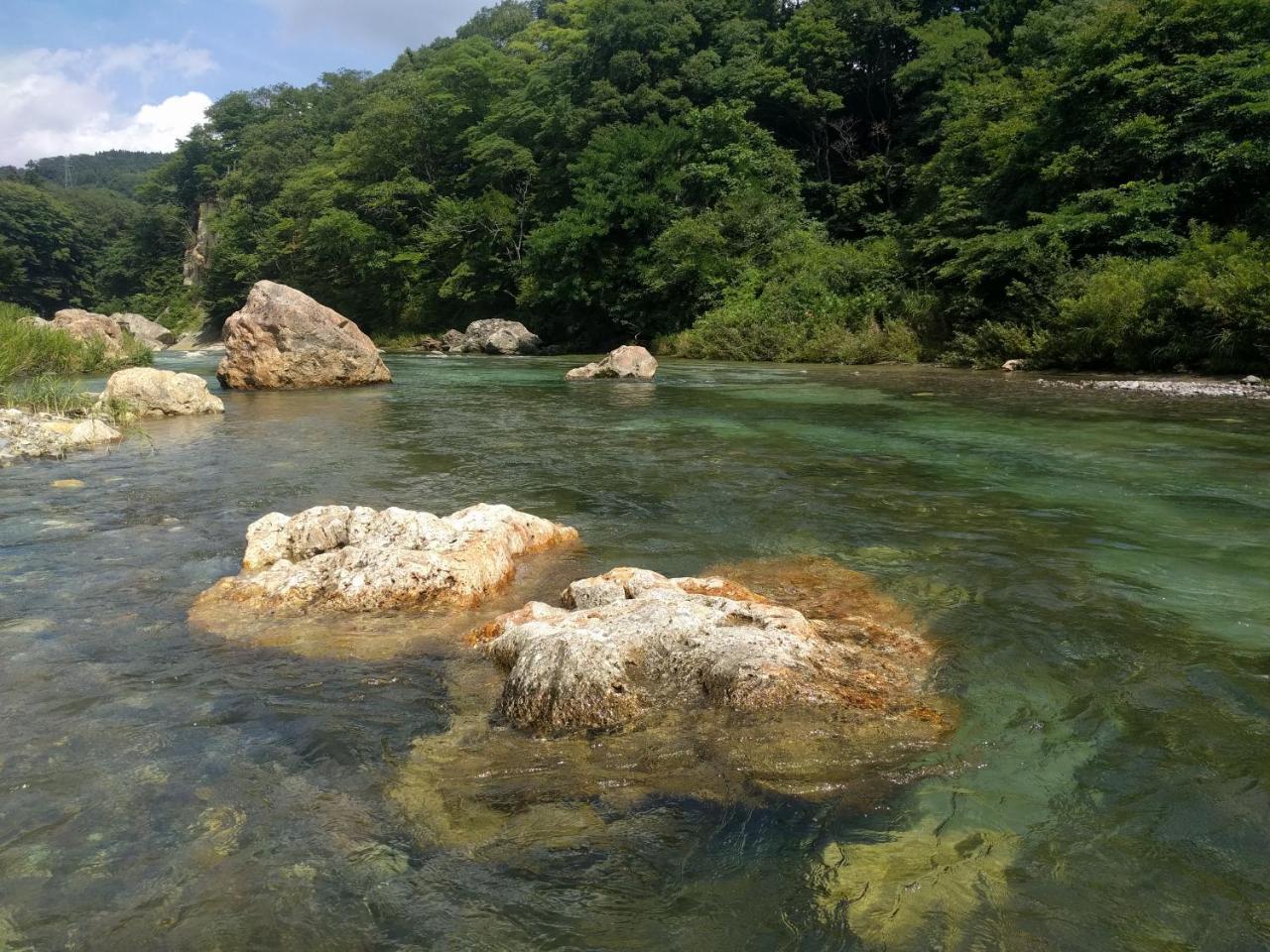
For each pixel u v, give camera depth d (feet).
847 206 121.08
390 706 12.35
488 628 15.01
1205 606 15.97
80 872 8.54
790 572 18.42
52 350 65.10
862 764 10.55
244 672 13.51
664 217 116.47
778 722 11.38
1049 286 69.87
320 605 16.53
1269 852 8.71
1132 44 75.05
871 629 14.92
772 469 29.89
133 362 73.51
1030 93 87.40
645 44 134.21
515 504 25.03
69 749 11.01
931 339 82.94
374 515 19.95
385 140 163.73
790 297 97.50
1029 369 68.33
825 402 49.80
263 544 19.31
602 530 22.26
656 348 111.24
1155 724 11.49
